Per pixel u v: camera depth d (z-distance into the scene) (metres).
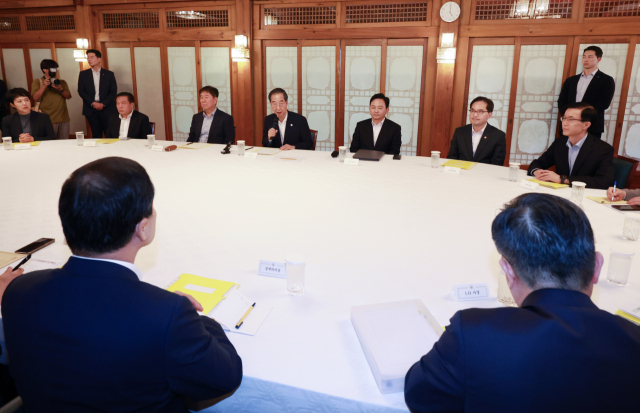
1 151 3.87
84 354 0.79
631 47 5.14
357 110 6.29
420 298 1.42
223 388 0.91
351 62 6.13
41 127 4.71
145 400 0.83
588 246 0.80
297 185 2.82
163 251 1.78
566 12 5.31
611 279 1.49
